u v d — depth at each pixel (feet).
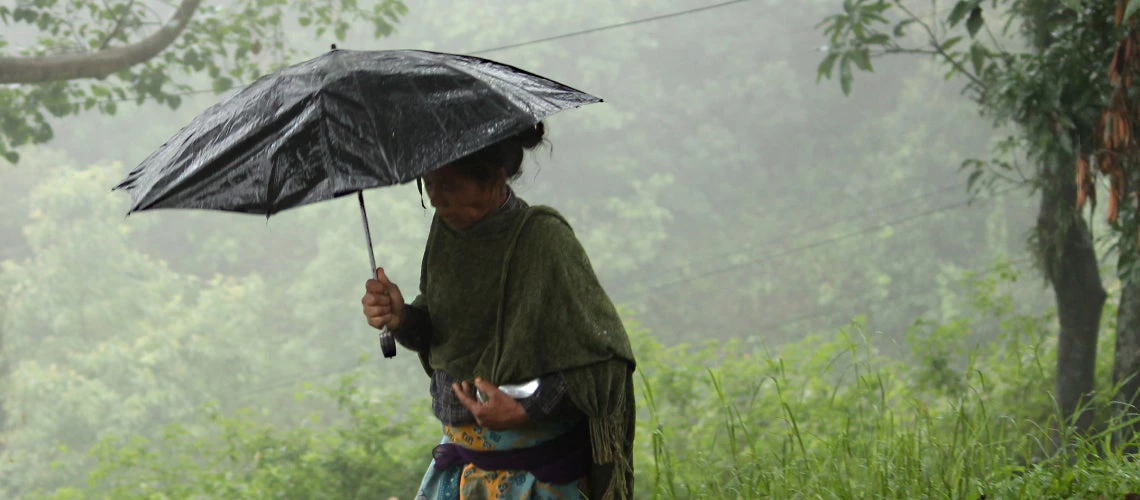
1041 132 23.94
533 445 9.36
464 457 9.60
